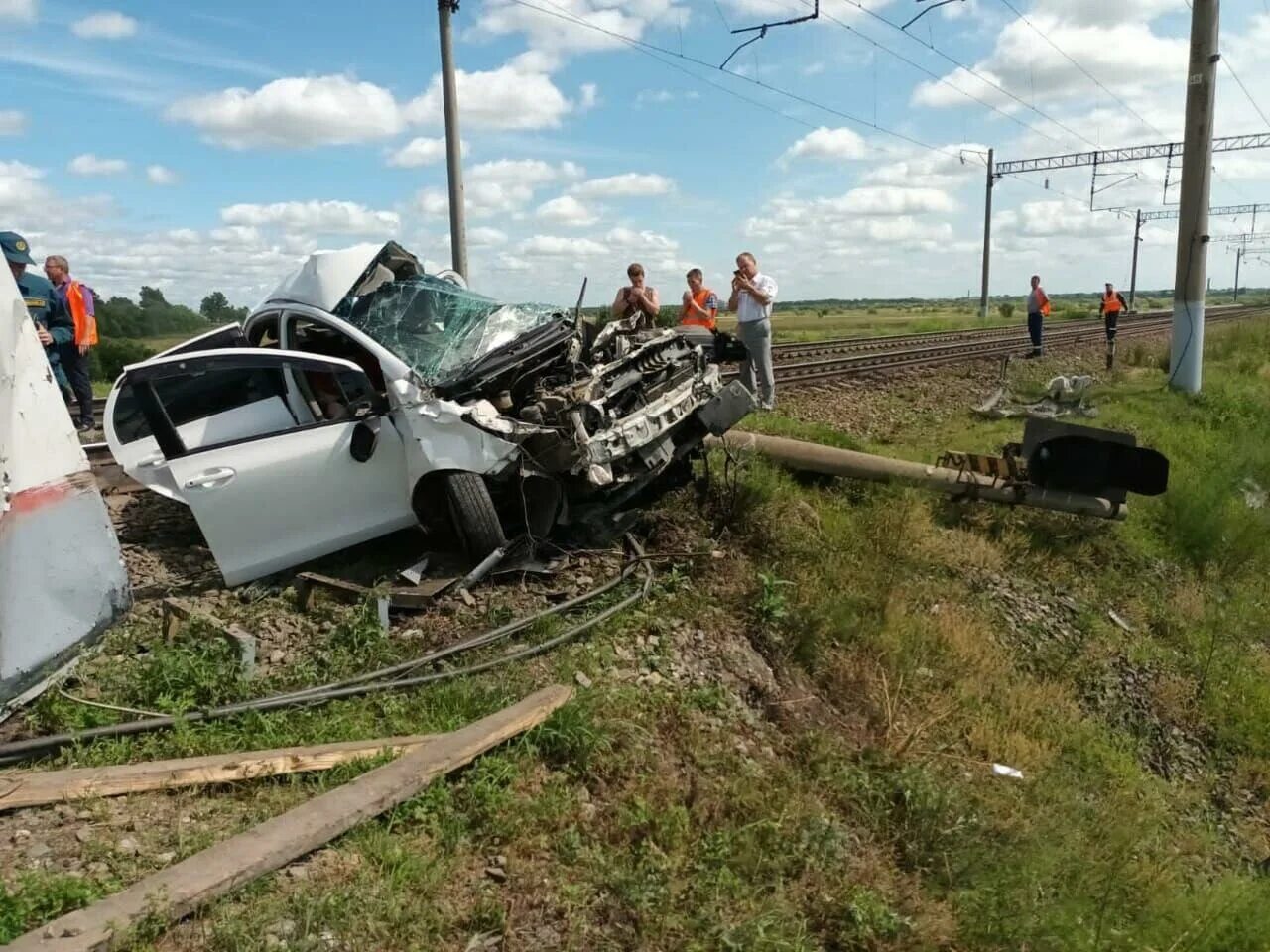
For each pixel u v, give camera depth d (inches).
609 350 295.0
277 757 163.6
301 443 239.5
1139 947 185.9
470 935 137.6
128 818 148.7
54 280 411.2
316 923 129.3
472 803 161.9
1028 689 282.8
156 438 230.8
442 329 272.8
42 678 179.9
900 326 1755.7
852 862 183.9
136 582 244.5
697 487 319.9
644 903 150.6
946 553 340.8
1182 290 659.4
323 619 228.2
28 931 120.9
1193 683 323.6
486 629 231.8
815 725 232.1
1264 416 651.5
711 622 253.3
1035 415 534.3
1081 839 217.8
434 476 250.2
